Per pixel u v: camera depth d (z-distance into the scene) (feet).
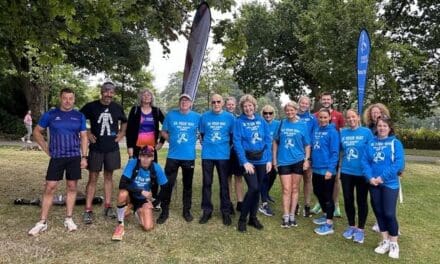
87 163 18.69
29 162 37.11
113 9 20.67
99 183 27.48
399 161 15.83
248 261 14.88
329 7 43.62
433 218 21.29
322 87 52.44
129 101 105.60
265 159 18.47
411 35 74.43
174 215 19.89
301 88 96.63
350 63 41.78
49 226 17.69
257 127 18.45
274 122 21.08
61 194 23.35
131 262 14.35
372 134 17.67
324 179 18.66
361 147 17.43
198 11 21.26
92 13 20.54
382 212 16.11
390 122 16.42
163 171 18.62
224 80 97.66
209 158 19.06
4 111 85.15
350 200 17.81
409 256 15.89
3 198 22.31
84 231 17.29
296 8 82.79
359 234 17.40
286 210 18.94
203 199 19.25
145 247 15.81
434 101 75.66
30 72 62.95
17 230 17.10
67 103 17.20
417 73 70.95
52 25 21.48
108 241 16.25
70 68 85.15
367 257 15.66
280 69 93.15
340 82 44.09
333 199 18.47
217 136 18.97
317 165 18.92
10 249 14.93
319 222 19.74
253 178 18.02
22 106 90.63
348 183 17.72
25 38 22.81
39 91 73.87
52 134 17.07
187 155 18.99
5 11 20.92
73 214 19.61
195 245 16.21
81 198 21.49
